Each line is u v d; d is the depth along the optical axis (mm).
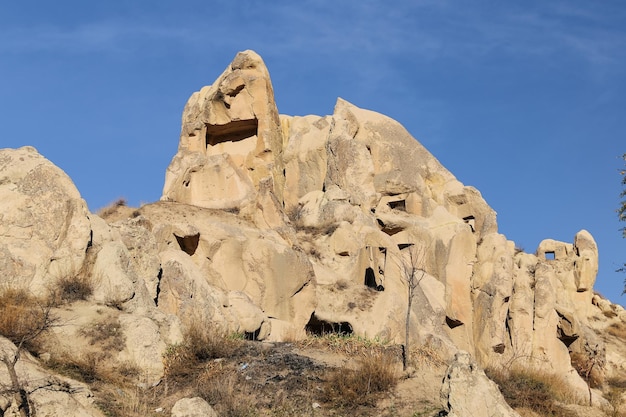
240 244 37031
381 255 42406
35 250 27953
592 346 44125
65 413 21703
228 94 45969
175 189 43594
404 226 45469
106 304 26984
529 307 43469
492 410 21938
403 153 50156
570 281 52500
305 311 36781
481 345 42812
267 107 46125
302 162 48375
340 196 44406
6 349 22844
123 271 27922
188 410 21656
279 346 27656
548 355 42906
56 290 26781
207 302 31062
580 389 33250
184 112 48000
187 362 25719
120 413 22828
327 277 38875
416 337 36688
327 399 24469
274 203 40375
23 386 21750
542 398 26828
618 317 53781
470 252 44812
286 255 36812
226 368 25672
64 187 29219
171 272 30938
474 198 49156
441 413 23609
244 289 36562
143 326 25828
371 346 27688
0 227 28188
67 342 25000
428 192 49344
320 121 49906
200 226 37125
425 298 40312
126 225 31109
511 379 28094
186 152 45844
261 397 24516
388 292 38125
